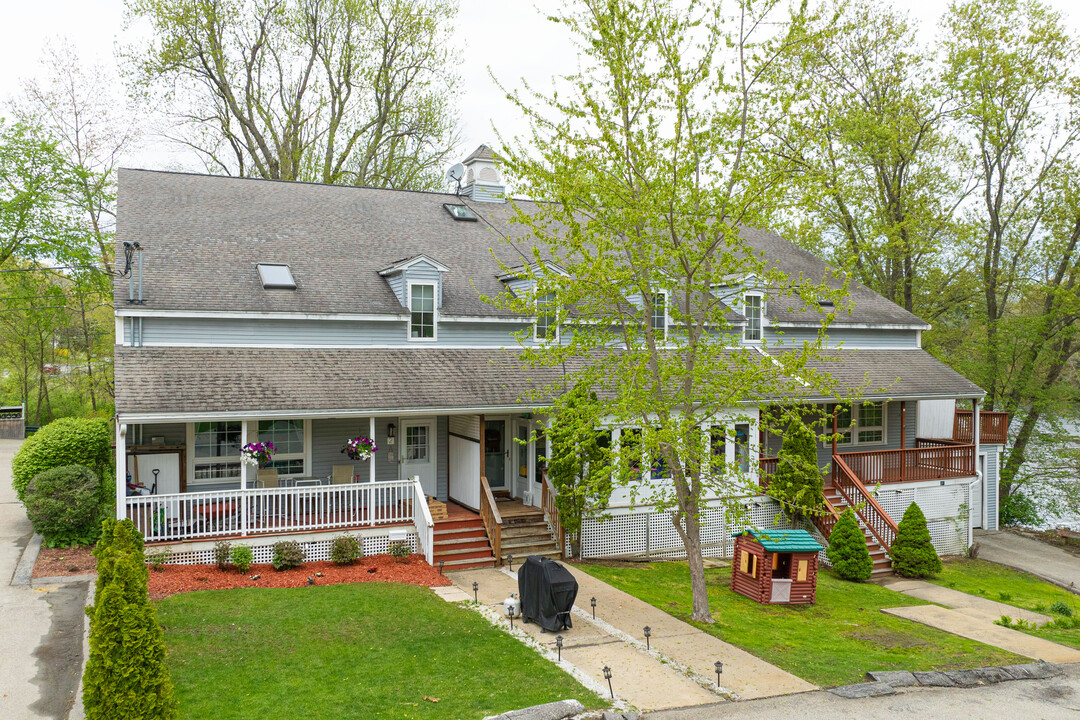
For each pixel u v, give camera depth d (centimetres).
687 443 1395
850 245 2744
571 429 1434
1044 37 2953
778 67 2072
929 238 3103
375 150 3747
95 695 796
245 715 907
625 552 1991
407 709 944
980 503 2892
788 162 1938
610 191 1354
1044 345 3158
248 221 2164
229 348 1745
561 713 945
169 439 1784
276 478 1781
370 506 1716
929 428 2769
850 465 2286
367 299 1922
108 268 2670
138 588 904
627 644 1253
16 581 1407
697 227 1306
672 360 1452
